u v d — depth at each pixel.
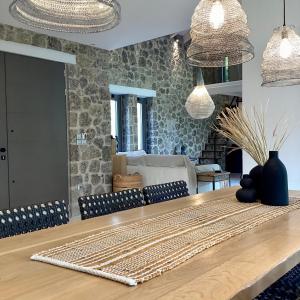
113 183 5.91
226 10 2.25
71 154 5.25
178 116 10.73
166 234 1.47
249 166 4.11
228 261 1.14
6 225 1.58
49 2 1.82
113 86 8.48
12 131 4.55
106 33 4.73
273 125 3.91
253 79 4.06
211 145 11.67
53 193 5.02
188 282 0.98
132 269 1.08
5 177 4.48
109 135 5.85
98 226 1.63
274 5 3.89
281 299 1.57
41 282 1.00
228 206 2.04
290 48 2.54
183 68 10.88
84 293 0.93
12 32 4.48
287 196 2.06
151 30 4.58
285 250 1.25
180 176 5.81
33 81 4.77
